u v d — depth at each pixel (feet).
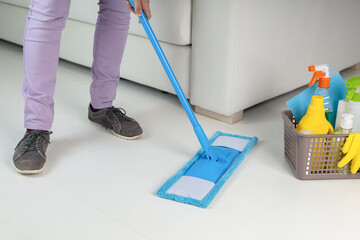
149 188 4.08
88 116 5.41
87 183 4.13
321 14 6.23
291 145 4.34
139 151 4.77
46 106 4.41
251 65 5.36
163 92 6.51
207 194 3.89
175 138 5.09
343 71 7.70
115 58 4.98
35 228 3.49
